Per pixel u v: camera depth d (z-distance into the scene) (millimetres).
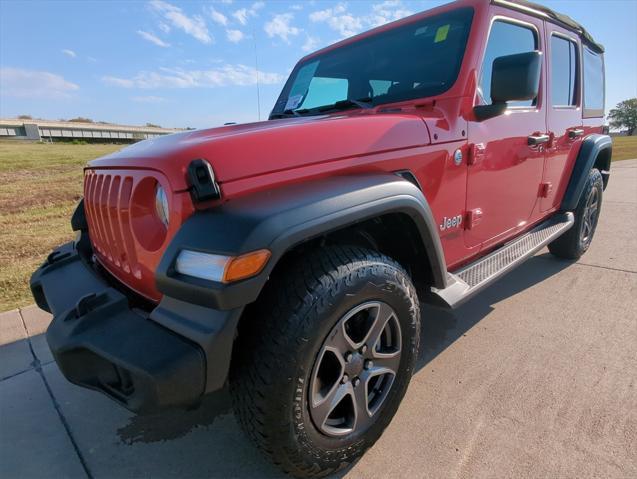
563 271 3873
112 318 1480
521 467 1703
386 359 1748
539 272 3877
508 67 2047
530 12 2709
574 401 2080
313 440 1541
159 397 1260
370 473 1721
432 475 1694
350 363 1613
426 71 2379
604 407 2027
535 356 2502
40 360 2646
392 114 2035
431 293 2072
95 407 2227
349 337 1585
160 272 1369
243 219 1312
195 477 1765
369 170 1749
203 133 1830
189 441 1975
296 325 1396
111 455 1897
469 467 1720
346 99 2777
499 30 2477
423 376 2354
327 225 1423
